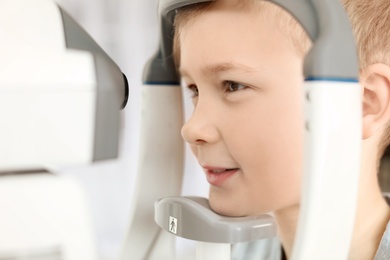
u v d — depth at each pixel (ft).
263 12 1.48
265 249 2.30
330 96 0.99
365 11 1.59
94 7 5.66
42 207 0.80
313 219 1.01
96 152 0.82
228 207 1.57
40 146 0.78
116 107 0.85
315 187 1.00
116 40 5.75
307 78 1.01
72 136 0.80
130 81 5.74
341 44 1.01
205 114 1.58
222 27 1.51
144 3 5.78
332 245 1.03
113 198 5.77
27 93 0.77
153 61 1.81
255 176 1.57
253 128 1.54
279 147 1.54
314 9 1.04
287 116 1.52
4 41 0.82
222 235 1.39
